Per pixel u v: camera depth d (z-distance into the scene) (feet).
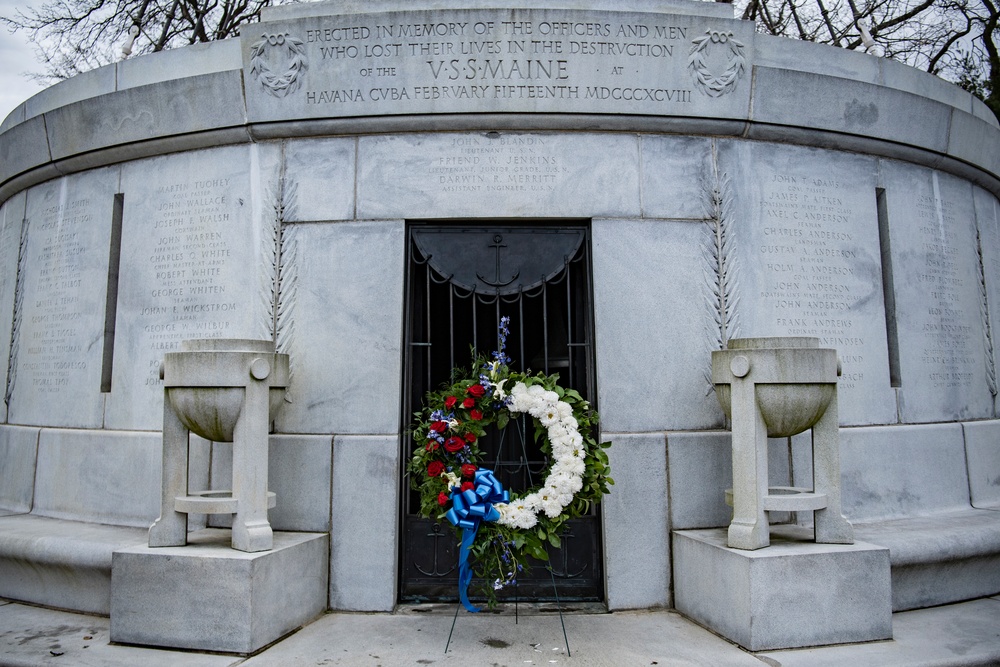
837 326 18.62
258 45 17.65
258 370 14.40
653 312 17.35
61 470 19.56
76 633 14.70
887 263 19.81
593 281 17.47
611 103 17.48
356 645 13.83
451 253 17.84
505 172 17.63
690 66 17.74
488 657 13.15
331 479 16.56
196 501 14.23
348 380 16.98
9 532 17.19
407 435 17.06
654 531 16.46
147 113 18.89
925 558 15.72
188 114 18.43
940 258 20.95
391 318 17.11
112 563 14.01
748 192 18.38
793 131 18.65
